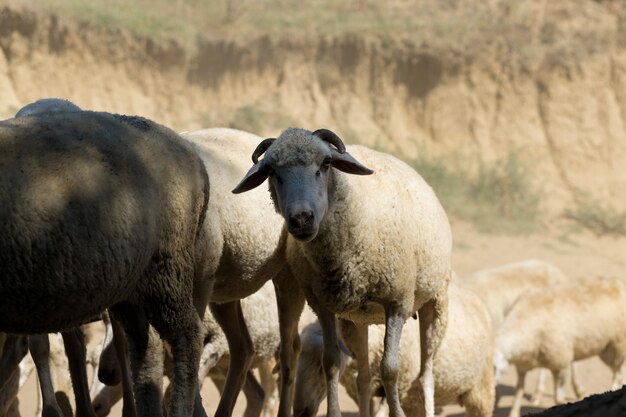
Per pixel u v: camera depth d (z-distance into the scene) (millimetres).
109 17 52938
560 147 56969
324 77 56688
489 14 60156
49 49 51375
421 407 19203
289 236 14711
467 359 19594
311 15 58188
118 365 15984
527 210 52750
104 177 10438
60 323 10469
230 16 56969
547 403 28406
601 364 32906
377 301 14844
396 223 14555
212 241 13484
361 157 15227
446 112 56906
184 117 53438
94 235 10266
